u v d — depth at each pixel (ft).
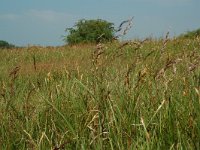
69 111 13.34
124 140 10.66
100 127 10.97
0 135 12.82
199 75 12.19
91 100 12.85
